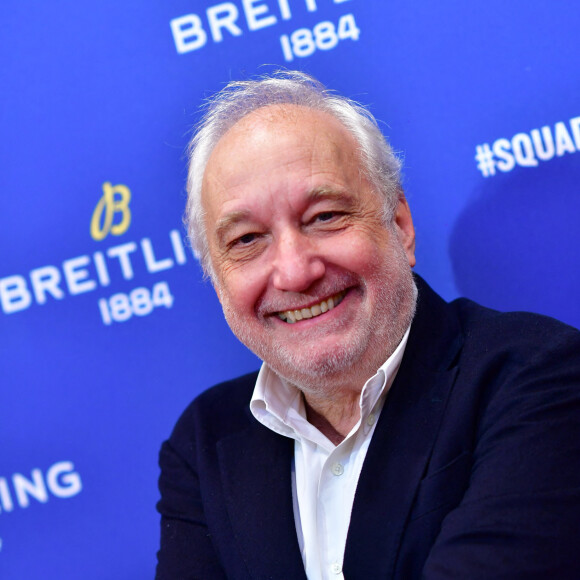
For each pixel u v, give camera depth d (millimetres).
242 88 2039
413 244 2027
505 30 2760
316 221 1795
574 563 1444
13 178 2873
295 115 1850
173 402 2875
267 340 1865
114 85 2881
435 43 2795
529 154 2752
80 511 2859
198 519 2057
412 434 1761
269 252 1810
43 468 2867
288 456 1957
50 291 2875
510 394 1693
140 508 2857
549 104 2738
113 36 2879
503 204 2770
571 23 2725
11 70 2881
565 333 1792
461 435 1715
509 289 2764
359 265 1777
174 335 2887
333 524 1836
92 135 2883
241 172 1796
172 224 2875
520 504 1486
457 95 2789
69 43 2883
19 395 2873
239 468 1977
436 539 1577
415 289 1927
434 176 2801
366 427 1872
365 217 1826
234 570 1864
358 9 2820
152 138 2875
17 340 2875
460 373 1813
